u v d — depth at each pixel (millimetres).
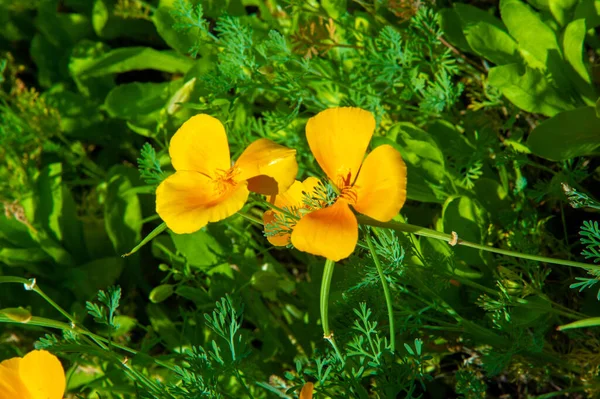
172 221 658
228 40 777
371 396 787
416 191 771
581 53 759
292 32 840
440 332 763
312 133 652
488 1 858
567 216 796
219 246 814
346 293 727
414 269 741
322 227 636
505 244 769
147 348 752
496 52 782
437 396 803
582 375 737
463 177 785
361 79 799
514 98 765
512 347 720
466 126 807
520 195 773
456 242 642
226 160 670
